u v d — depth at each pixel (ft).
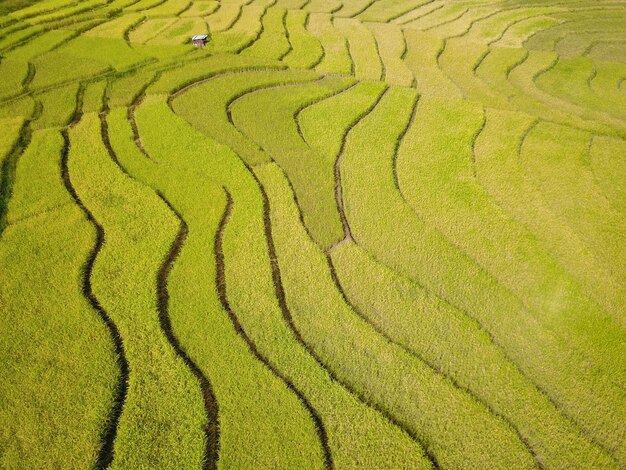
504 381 31.09
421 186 47.47
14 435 27.94
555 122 59.82
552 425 29.01
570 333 33.88
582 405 30.01
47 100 61.93
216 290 36.65
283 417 28.99
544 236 41.78
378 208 44.70
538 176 49.47
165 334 33.60
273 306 35.47
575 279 37.86
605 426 29.04
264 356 32.50
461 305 36.01
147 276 37.58
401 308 35.55
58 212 43.50
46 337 33.09
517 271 38.47
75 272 37.70
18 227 41.93
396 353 32.48
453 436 28.53
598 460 27.50
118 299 35.88
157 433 28.19
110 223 42.45
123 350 32.73
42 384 30.37
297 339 33.45
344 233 42.34
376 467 27.14
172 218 42.91
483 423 28.96
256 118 58.39
